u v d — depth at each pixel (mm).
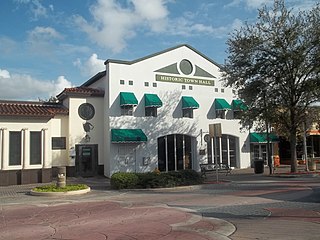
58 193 16797
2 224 10359
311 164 29203
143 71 29016
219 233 8625
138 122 28359
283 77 25969
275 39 25453
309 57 25453
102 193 17672
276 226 9109
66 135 27453
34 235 8867
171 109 30016
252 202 13273
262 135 31703
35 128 23406
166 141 29781
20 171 22641
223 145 32781
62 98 28734
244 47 26031
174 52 30594
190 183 19500
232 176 25703
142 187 18953
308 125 28203
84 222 10367
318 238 7809
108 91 27594
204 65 32031
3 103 26531
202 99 31672
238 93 28109
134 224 9922
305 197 14188
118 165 27156
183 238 8273
